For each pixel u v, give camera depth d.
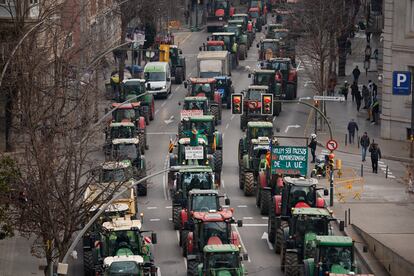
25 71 159.88
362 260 142.50
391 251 136.50
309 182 143.00
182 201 155.25
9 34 175.00
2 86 162.00
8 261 142.25
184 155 177.25
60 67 168.50
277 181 158.00
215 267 119.94
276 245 145.00
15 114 161.38
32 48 168.50
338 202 170.62
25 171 144.25
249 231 157.25
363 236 150.00
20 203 130.25
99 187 138.25
